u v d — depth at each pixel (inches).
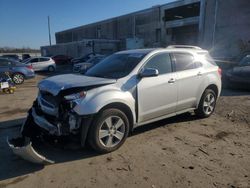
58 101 166.6
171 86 213.2
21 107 320.5
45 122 171.8
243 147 187.6
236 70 419.2
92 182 143.8
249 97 357.1
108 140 176.9
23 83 586.9
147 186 139.0
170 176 148.5
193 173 151.5
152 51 209.6
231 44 1023.6
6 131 226.8
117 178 147.3
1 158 173.2
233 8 1011.3
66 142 182.7
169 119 252.8
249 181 142.9
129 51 227.8
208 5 1108.5
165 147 187.8
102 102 167.8
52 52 2224.4
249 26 966.4
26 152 150.6
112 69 204.4
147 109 199.5
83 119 164.9
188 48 245.6
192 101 237.1
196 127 230.7
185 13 1402.6
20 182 144.6
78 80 180.4
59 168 159.3
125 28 1893.5
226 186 138.4
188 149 184.4
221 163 163.3
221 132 218.4
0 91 434.6
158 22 1573.6
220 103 320.5
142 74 190.9
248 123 241.4
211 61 260.8
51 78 196.1
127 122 184.5
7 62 560.7
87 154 177.2
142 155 175.2
